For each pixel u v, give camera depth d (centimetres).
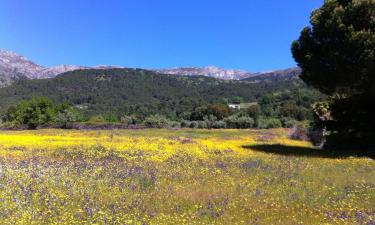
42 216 1034
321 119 3816
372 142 3234
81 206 1159
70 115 7431
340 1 3222
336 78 3134
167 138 3553
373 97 3144
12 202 1153
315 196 1390
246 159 2328
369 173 1952
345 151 3053
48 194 1273
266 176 1773
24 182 1461
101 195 1314
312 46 3269
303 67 3375
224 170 1906
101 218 1019
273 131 5388
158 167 1953
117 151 2481
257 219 1106
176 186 1504
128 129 6084
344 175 1864
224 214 1139
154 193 1377
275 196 1388
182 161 2177
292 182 1641
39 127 7112
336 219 1105
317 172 1933
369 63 2784
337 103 3419
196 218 1091
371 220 1084
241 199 1332
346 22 3017
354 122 3381
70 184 1453
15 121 7600
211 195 1373
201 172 1822
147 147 2680
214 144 3092
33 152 2422
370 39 2795
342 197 1392
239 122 7381
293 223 1075
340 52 2972
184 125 7531
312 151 3017
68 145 2744
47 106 7625
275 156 2538
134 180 1586
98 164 1998
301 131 4275
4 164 1880
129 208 1165
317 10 3312
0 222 980
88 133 4450
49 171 1711
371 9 2938
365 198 1385
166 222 1033
